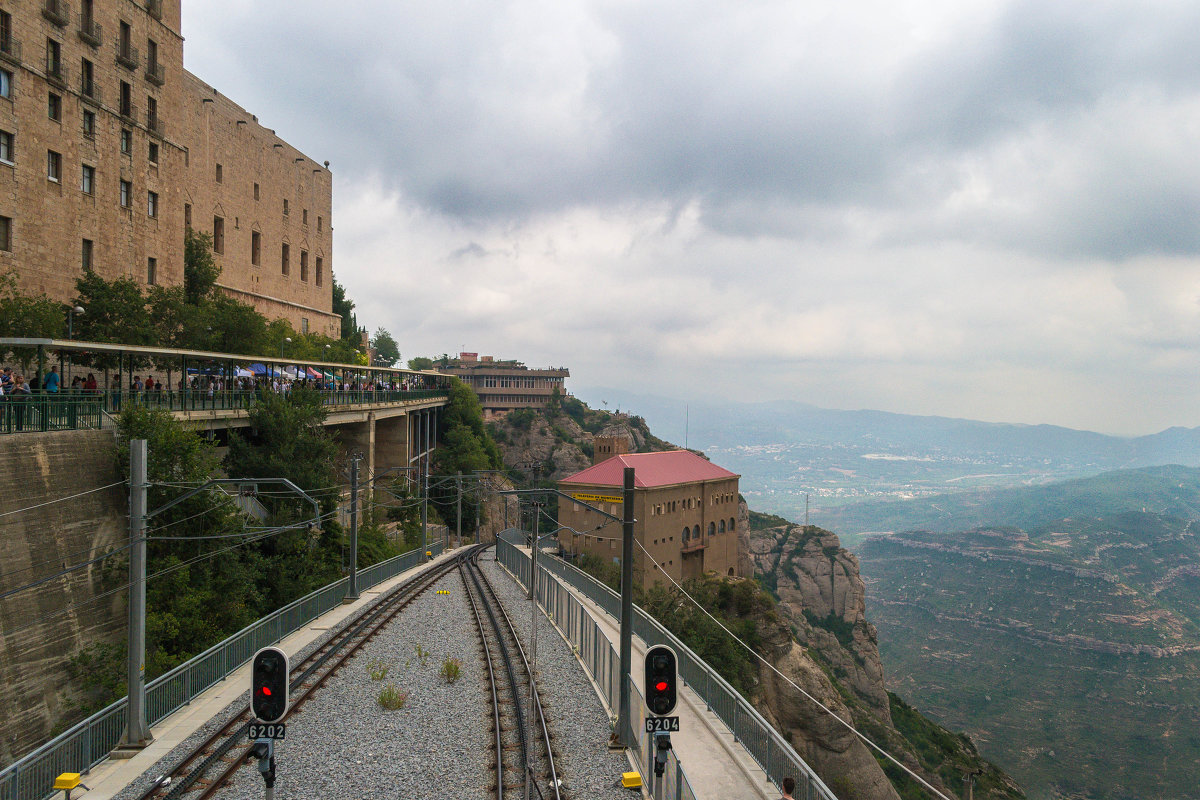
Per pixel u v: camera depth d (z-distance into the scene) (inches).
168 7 2258.9
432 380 4788.4
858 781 2625.5
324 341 3481.8
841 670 4407.0
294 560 1808.6
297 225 3690.9
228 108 3031.5
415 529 3095.5
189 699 943.0
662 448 7593.5
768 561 5482.3
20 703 1032.2
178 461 1375.5
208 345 2090.3
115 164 1999.3
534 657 986.1
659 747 638.5
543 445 6737.2
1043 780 7401.6
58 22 1791.3
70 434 1203.9
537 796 705.6
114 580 1250.0
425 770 776.9
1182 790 7160.4
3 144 1653.5
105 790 703.7
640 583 3125.0
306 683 1053.8
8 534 1048.2
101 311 1728.6
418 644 1295.5
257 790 719.1
